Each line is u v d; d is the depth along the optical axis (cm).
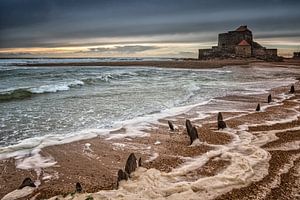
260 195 600
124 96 2116
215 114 1481
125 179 670
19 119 1366
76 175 754
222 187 627
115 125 1259
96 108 1647
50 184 700
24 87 2442
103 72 4903
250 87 2695
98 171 779
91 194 603
